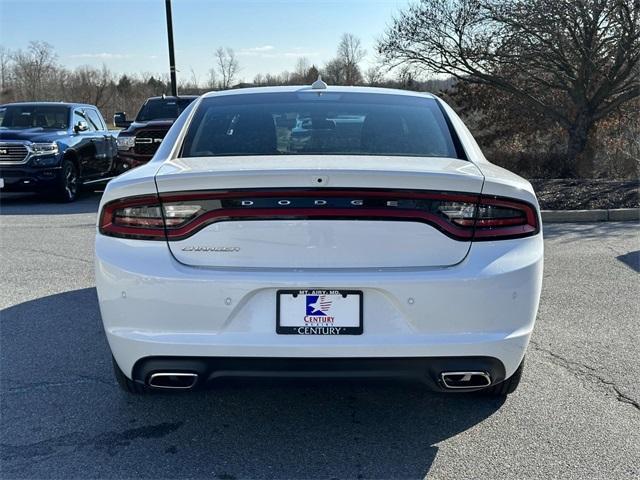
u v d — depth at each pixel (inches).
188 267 107.5
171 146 134.8
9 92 1798.7
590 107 548.7
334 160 118.5
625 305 201.9
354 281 104.6
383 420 129.1
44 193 484.1
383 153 130.3
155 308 106.8
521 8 534.3
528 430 124.6
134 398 138.3
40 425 126.4
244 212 106.0
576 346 167.6
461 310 106.3
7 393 140.1
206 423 127.9
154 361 108.3
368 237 106.3
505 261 108.3
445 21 578.2
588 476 109.0
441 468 111.8
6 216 397.7
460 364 107.7
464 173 110.2
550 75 576.7
